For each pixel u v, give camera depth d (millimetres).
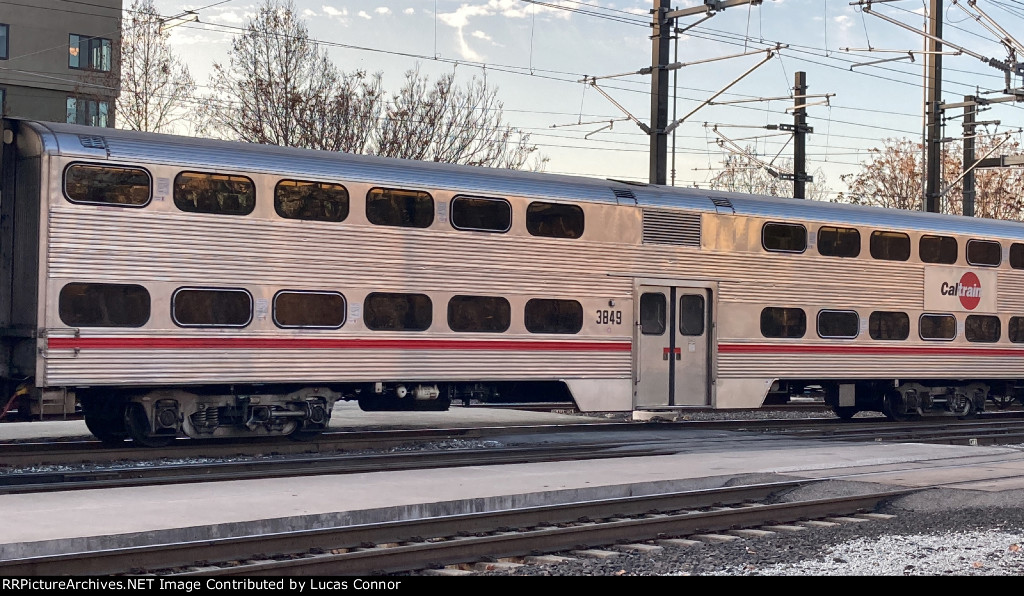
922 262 21797
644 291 18688
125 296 14258
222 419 15539
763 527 10828
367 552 8453
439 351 16562
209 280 14789
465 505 11016
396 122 34250
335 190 15789
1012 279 23141
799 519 11320
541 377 17484
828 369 20547
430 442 17188
